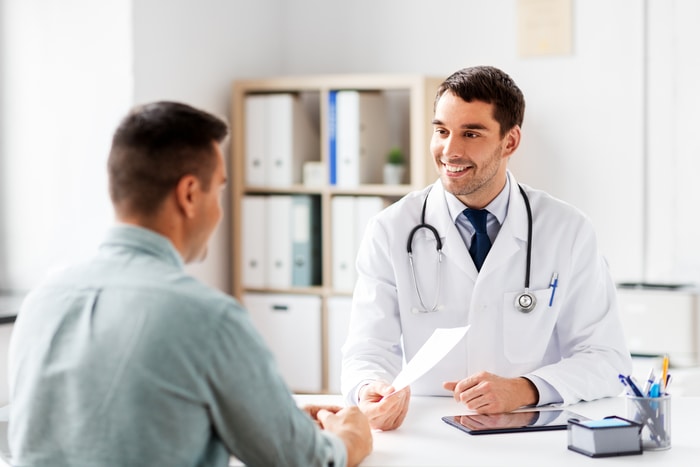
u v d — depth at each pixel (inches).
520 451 67.0
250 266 165.2
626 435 65.9
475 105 80.6
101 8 146.2
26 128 151.3
